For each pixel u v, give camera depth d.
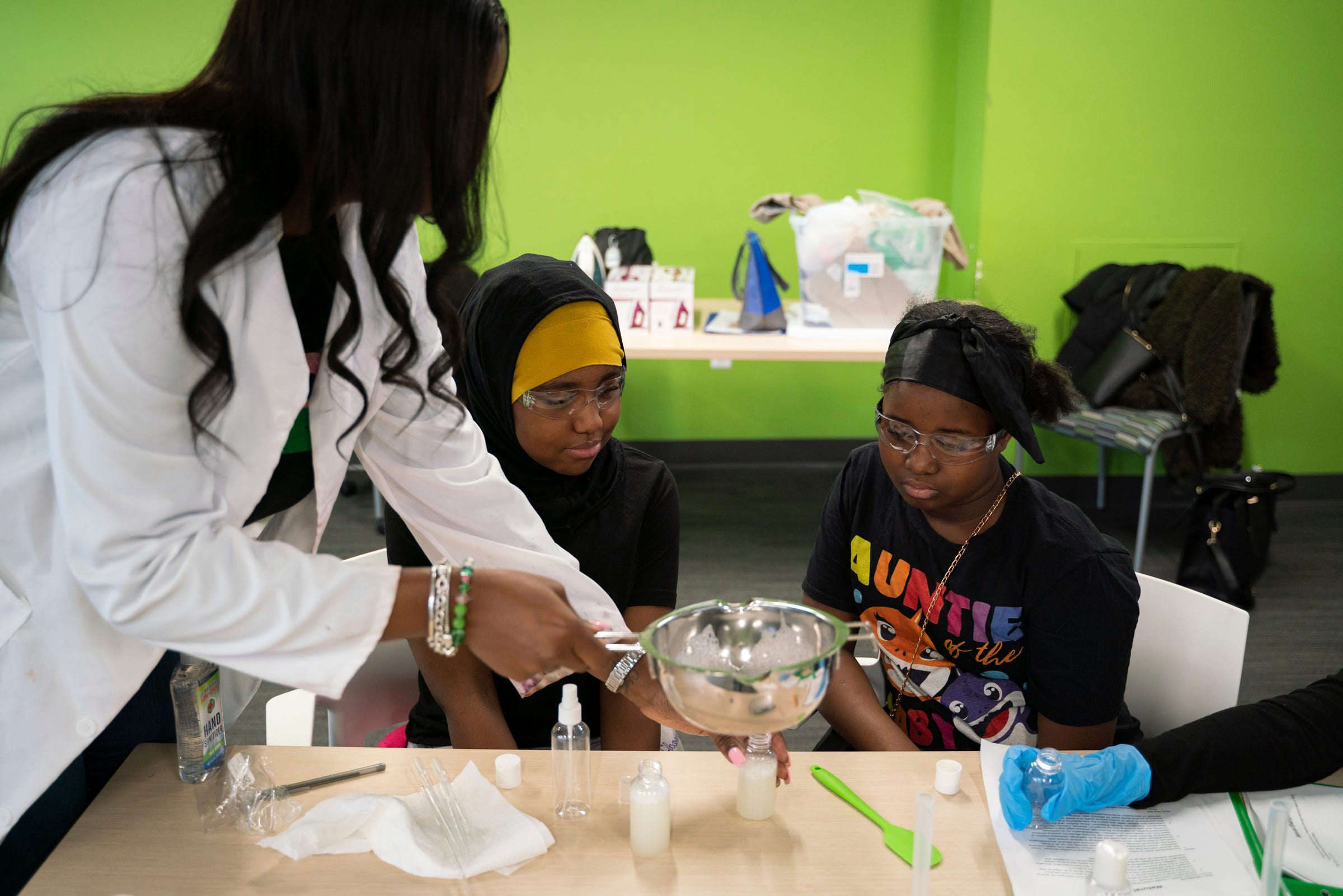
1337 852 1.00
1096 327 3.62
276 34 0.77
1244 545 3.09
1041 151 3.87
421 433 1.19
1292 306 3.99
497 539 1.23
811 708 0.84
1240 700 2.59
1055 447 4.17
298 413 0.99
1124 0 3.71
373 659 1.55
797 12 4.21
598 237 4.06
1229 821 1.05
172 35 4.06
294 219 0.90
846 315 3.40
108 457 0.77
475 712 1.35
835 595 1.47
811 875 0.96
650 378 4.57
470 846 0.98
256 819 1.01
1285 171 3.87
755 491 4.34
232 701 1.27
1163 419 3.42
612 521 1.47
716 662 0.91
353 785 1.09
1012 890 0.94
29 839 1.01
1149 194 3.90
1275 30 3.73
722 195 4.41
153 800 1.05
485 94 0.83
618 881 0.95
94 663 0.92
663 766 1.14
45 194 0.77
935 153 4.36
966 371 1.16
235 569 0.84
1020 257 3.97
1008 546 1.25
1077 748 1.27
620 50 4.24
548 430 1.36
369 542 3.74
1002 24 3.75
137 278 0.76
